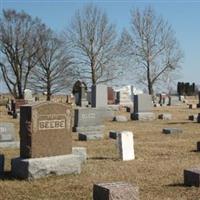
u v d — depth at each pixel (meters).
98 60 76.94
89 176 11.60
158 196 9.45
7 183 10.95
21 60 74.69
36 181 11.05
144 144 18.30
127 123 31.19
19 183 10.92
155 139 20.42
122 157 14.25
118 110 46.44
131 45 79.12
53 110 11.60
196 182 10.23
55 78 76.81
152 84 78.88
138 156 15.01
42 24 75.94
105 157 15.02
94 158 14.77
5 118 38.09
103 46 77.00
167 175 11.64
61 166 11.53
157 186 10.40
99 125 24.97
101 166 13.03
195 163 13.43
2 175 11.82
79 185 10.60
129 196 8.30
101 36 76.81
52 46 76.81
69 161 11.66
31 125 11.31
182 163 13.43
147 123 30.92
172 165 13.11
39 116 11.41
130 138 14.45
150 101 34.62
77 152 13.48
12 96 80.44
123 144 14.30
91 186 10.50
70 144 11.90
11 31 73.81
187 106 59.66
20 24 74.06
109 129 26.39
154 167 12.81
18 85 74.56
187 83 104.31
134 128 26.91
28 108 11.35
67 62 77.12
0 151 16.97
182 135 22.14
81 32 76.44
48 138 11.54
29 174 11.12
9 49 74.12
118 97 56.31
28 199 9.57
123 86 73.56
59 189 10.29
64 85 77.19
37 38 75.50
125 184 8.54
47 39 76.31
